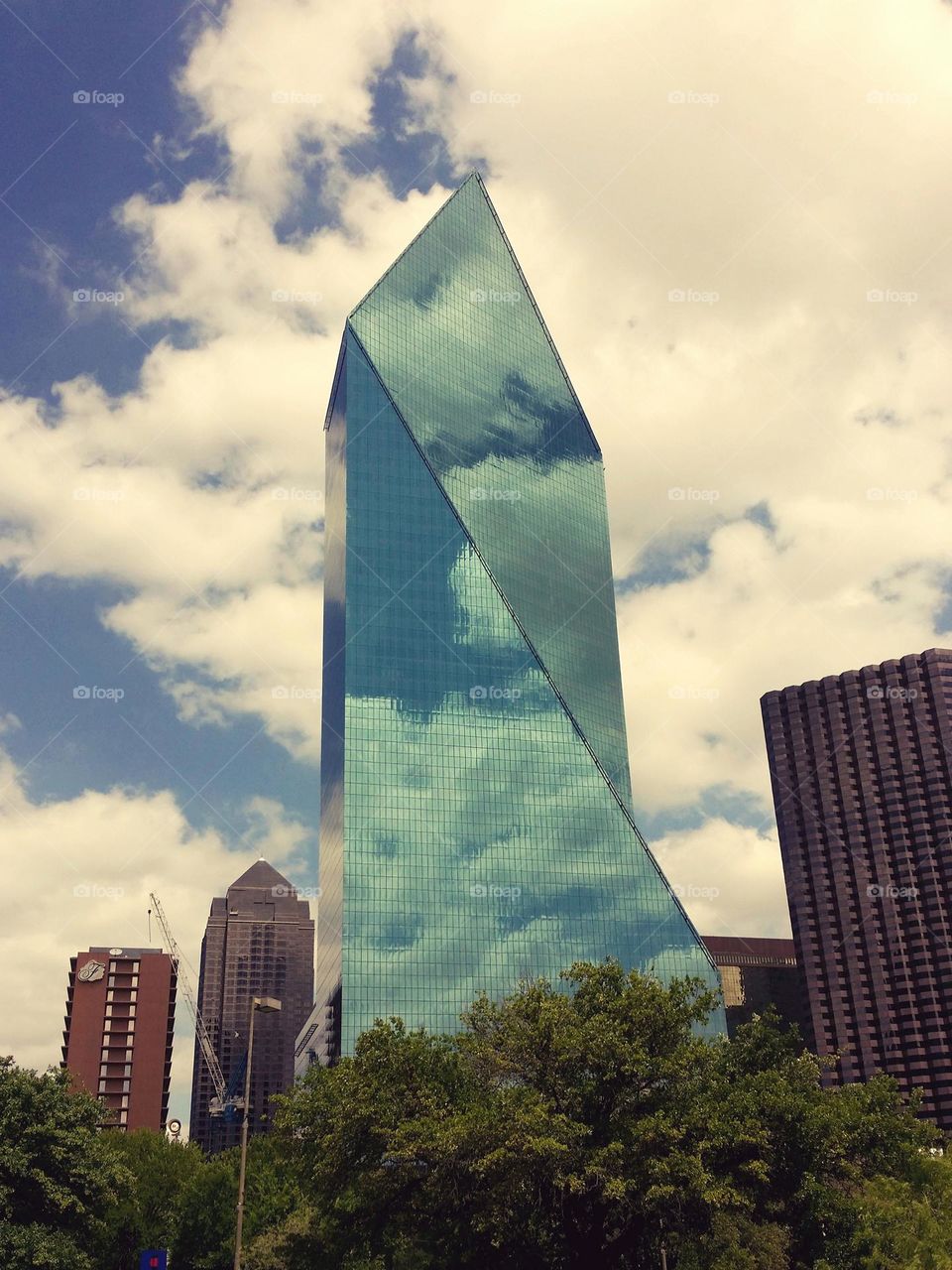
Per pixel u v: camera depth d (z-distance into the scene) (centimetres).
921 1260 7331
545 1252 8212
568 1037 7956
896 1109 10850
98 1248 12488
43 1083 9969
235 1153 14700
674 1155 7350
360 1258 9600
